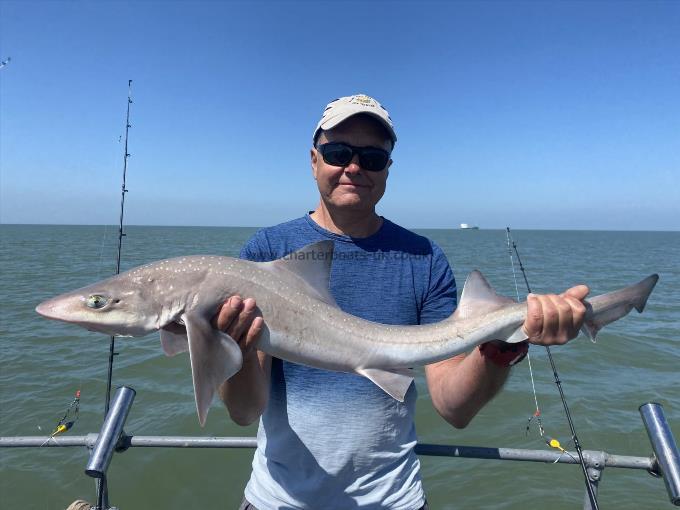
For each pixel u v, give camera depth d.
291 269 3.35
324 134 3.56
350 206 3.51
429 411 8.98
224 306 2.90
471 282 3.47
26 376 10.90
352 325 3.33
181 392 10.09
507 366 3.26
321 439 3.24
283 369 3.44
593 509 3.89
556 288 26.59
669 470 3.41
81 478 7.06
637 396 9.94
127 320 3.09
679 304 21.47
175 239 91.81
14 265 33.50
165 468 7.32
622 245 108.38
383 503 3.20
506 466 7.24
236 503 6.68
